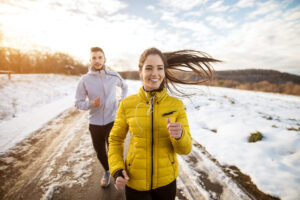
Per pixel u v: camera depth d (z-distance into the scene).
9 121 4.92
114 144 1.24
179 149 1.05
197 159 2.90
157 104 1.15
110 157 1.19
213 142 3.49
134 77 27.84
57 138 3.83
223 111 5.67
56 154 3.11
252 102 8.83
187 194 2.10
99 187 2.26
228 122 4.61
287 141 3.21
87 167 2.72
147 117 1.13
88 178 2.44
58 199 2.06
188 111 5.98
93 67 2.18
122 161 1.19
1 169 2.62
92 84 2.13
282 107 7.93
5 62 28.92
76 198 2.07
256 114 5.50
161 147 1.13
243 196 2.05
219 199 2.01
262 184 2.22
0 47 27.33
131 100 1.22
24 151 3.20
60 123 4.89
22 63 31.27
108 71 2.23
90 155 3.09
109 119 2.18
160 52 1.14
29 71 32.94
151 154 1.12
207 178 2.40
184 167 2.66
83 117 5.55
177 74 1.58
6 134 3.94
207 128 4.54
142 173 1.12
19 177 2.44
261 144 3.27
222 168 2.65
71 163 2.82
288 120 5.10
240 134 3.73
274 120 4.92
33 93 10.01
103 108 2.13
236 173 2.51
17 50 30.11
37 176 2.47
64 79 25.31
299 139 3.23
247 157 2.87
